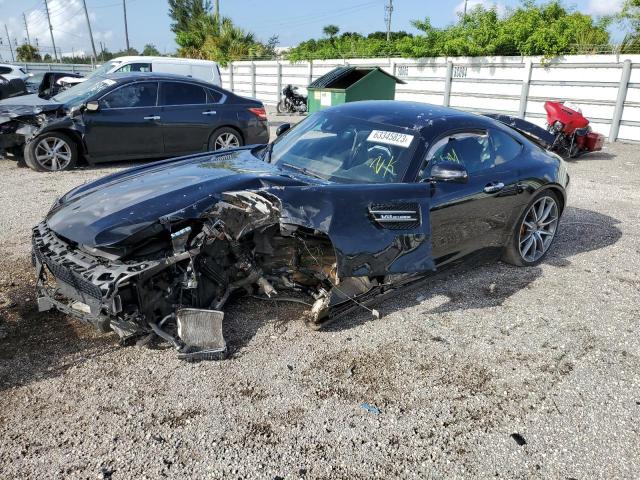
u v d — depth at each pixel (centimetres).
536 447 257
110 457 238
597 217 665
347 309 362
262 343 336
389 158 385
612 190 825
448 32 1747
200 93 916
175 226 311
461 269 441
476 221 418
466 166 416
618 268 493
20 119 794
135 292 288
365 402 285
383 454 248
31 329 339
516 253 473
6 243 496
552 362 332
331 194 322
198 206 316
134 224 296
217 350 313
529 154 481
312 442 253
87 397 277
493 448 255
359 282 358
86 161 861
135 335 316
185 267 308
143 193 333
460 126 422
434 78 1769
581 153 1105
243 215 321
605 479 238
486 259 458
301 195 316
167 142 884
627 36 1430
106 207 321
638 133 1314
